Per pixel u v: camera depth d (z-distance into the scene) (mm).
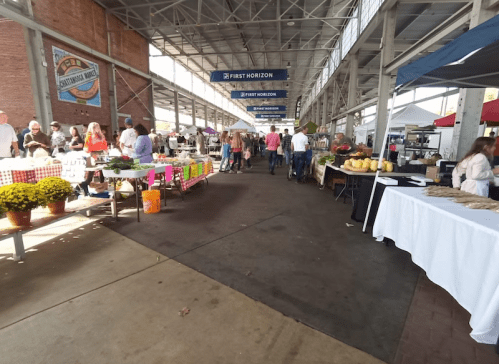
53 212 2934
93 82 10383
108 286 2174
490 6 4371
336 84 16031
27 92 7730
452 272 1832
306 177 7961
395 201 2797
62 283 2209
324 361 1468
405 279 2359
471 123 4953
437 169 4113
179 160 5539
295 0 10375
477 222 1628
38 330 1667
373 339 1641
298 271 2480
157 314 1837
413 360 1483
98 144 4973
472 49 1954
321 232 3531
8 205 2469
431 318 1842
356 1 10586
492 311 1415
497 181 3668
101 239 3180
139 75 13523
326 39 14711
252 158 17469
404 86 3168
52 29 8344
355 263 2654
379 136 8680
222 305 1948
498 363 1469
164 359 1462
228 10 10234
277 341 1608
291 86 27141
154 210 4336
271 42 14969
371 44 11305
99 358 1461
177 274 2387
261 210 4590
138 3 10719
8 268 2451
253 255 2809
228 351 1523
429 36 6070
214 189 6496
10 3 7012
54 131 6410
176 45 14500
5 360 1438
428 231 2162
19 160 4246
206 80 24766
